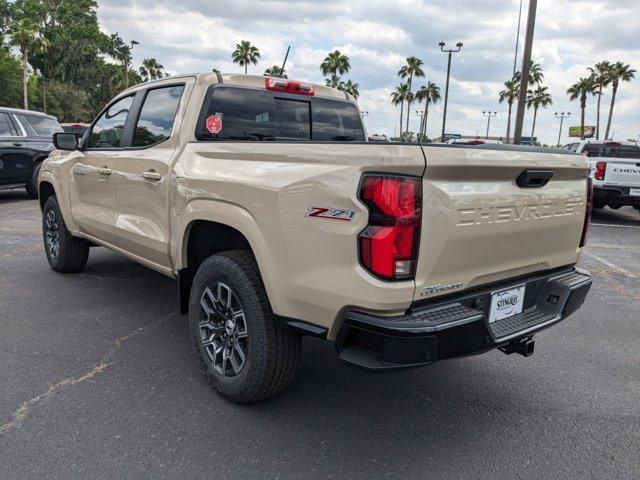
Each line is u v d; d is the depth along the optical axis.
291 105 4.19
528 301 3.02
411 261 2.29
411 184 2.24
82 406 2.99
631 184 11.10
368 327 2.31
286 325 2.66
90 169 4.58
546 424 3.01
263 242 2.69
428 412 3.11
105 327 4.18
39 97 54.34
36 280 5.37
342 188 2.33
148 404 3.04
